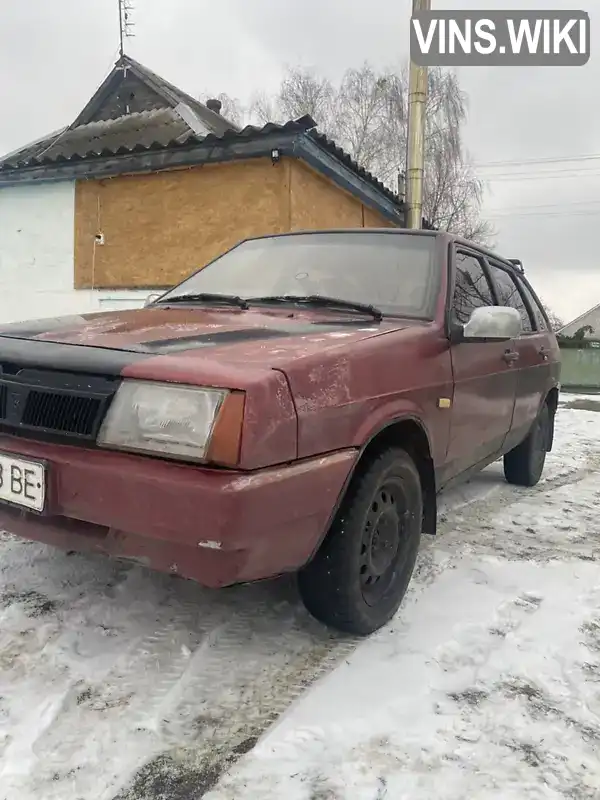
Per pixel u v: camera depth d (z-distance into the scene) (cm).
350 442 212
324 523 205
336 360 212
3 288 973
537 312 479
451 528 381
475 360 316
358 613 230
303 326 250
